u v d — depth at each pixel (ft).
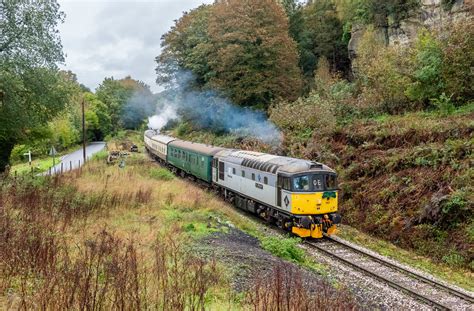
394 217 55.26
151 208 62.64
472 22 67.92
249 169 68.13
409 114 72.90
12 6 74.38
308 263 44.75
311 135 83.97
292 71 124.57
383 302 34.47
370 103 83.41
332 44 149.69
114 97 340.18
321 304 25.72
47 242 33.45
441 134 59.31
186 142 111.04
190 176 104.73
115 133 319.68
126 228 48.65
